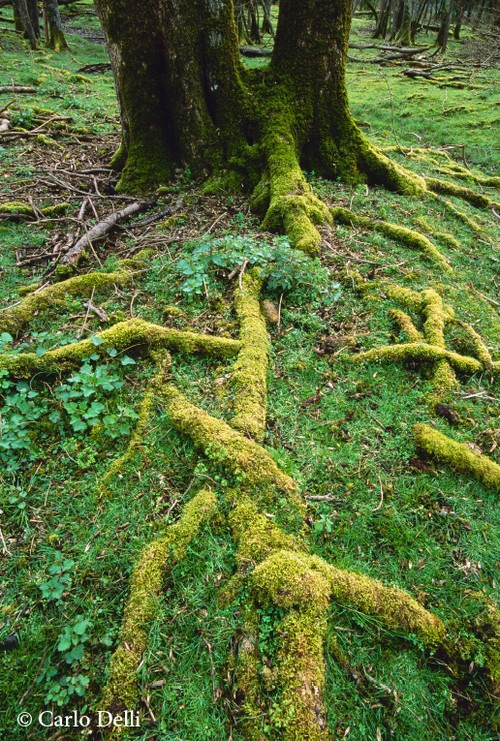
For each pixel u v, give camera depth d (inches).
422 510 113.6
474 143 402.3
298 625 89.2
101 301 172.1
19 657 89.8
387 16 1003.9
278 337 159.8
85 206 235.6
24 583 99.3
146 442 123.6
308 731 78.6
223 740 80.8
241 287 169.9
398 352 149.6
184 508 109.3
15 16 772.0
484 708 86.5
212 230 211.6
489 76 621.6
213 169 248.7
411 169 313.9
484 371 150.1
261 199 222.5
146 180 252.1
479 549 107.3
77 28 1015.6
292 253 173.2
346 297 176.4
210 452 117.3
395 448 127.1
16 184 261.6
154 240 206.7
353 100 518.0
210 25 224.8
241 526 105.9
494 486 118.0
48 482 116.6
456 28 987.3
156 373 142.0
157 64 237.5
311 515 111.7
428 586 101.3
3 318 155.6
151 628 92.1
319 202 219.6
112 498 113.1
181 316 163.0
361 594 95.9
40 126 351.6
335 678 88.0
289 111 242.7
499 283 202.5
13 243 209.6
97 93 502.6
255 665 87.2
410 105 497.4
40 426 127.0
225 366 144.9
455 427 133.7
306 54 238.1
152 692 85.8
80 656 88.0
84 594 98.0
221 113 243.9
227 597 95.9
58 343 149.5
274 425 132.2
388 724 84.7
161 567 99.4
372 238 213.2
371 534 109.4
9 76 515.5
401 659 91.8
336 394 141.7
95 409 127.2
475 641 93.1
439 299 175.3
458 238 233.8
